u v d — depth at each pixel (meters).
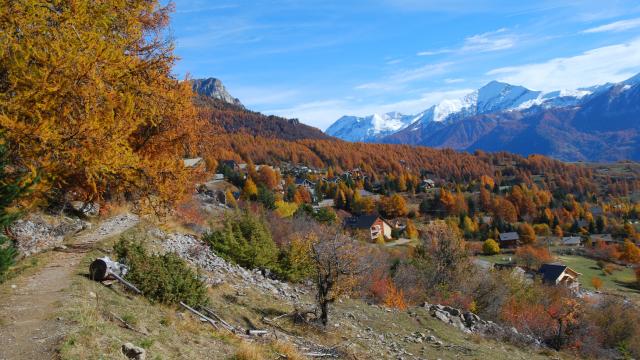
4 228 11.16
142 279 13.06
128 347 8.53
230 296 17.52
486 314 32.50
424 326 23.06
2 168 10.26
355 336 17.91
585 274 77.00
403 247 74.31
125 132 13.44
